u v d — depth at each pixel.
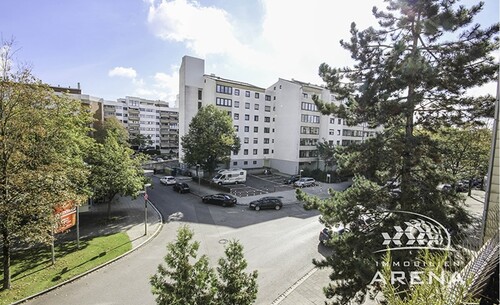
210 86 41.78
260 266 12.41
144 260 12.99
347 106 9.09
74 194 11.98
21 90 10.42
